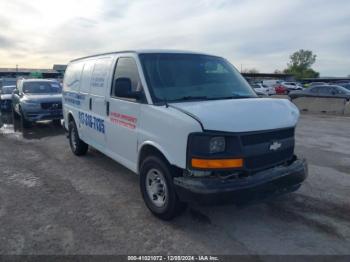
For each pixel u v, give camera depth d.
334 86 19.81
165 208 3.87
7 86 17.92
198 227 3.86
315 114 16.97
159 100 4.00
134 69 4.43
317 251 3.35
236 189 3.29
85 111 6.14
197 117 3.34
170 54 4.63
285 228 3.83
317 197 4.75
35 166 6.46
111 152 5.21
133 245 3.47
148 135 4.02
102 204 4.55
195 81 4.41
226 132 3.30
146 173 4.13
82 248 3.42
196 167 3.37
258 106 3.75
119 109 4.72
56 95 11.56
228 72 4.91
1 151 7.78
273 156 3.73
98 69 5.59
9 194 4.96
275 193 3.64
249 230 3.79
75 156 7.22
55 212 4.30
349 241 3.54
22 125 11.26
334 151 7.71
